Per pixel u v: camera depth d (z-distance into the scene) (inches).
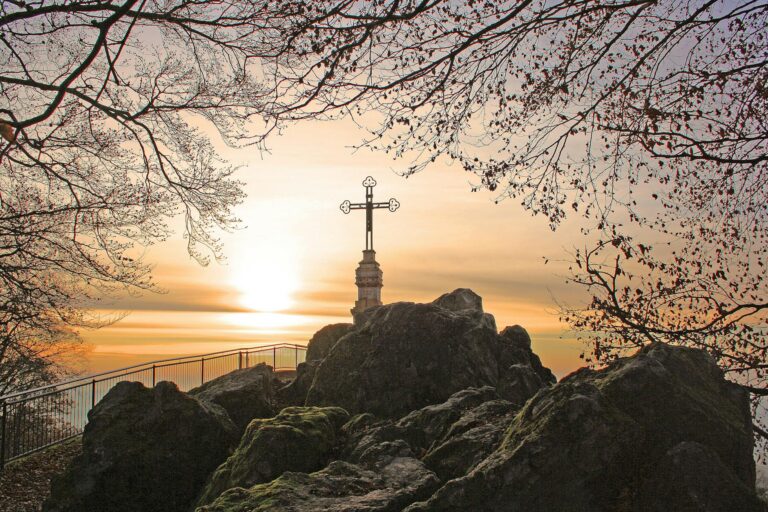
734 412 237.3
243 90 541.6
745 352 447.5
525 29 319.9
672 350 257.4
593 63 347.3
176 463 400.2
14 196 622.5
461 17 324.2
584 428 219.5
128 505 386.6
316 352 672.4
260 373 548.1
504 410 324.2
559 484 213.6
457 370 507.5
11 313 609.3
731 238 435.8
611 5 311.7
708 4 314.7
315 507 236.5
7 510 418.9
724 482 201.6
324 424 356.8
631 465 215.8
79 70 456.4
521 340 592.7
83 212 620.1
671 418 224.2
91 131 606.9
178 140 628.7
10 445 500.4
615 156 380.5
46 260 614.5
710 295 448.5
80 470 389.4
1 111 497.4
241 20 486.9
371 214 911.7
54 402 542.9
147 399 426.3
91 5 474.6
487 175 357.4
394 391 503.5
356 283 902.4
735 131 373.4
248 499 251.4
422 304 553.6
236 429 440.8
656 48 336.2
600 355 465.7
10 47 530.6
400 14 300.5
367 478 269.9
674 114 359.9
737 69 351.6
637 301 455.8
